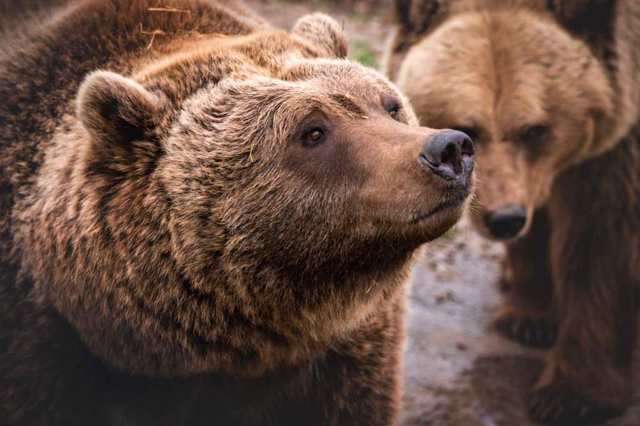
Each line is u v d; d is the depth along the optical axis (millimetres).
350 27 23250
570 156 10617
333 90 6988
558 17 10664
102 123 6973
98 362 7633
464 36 10570
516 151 10328
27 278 7523
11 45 8594
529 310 12672
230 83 7168
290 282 7043
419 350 12188
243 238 6938
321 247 6906
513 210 10055
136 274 7000
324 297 7102
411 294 13750
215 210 6930
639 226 10750
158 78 7371
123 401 7848
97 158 7105
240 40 7750
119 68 7973
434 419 10906
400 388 8539
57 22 8547
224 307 7039
